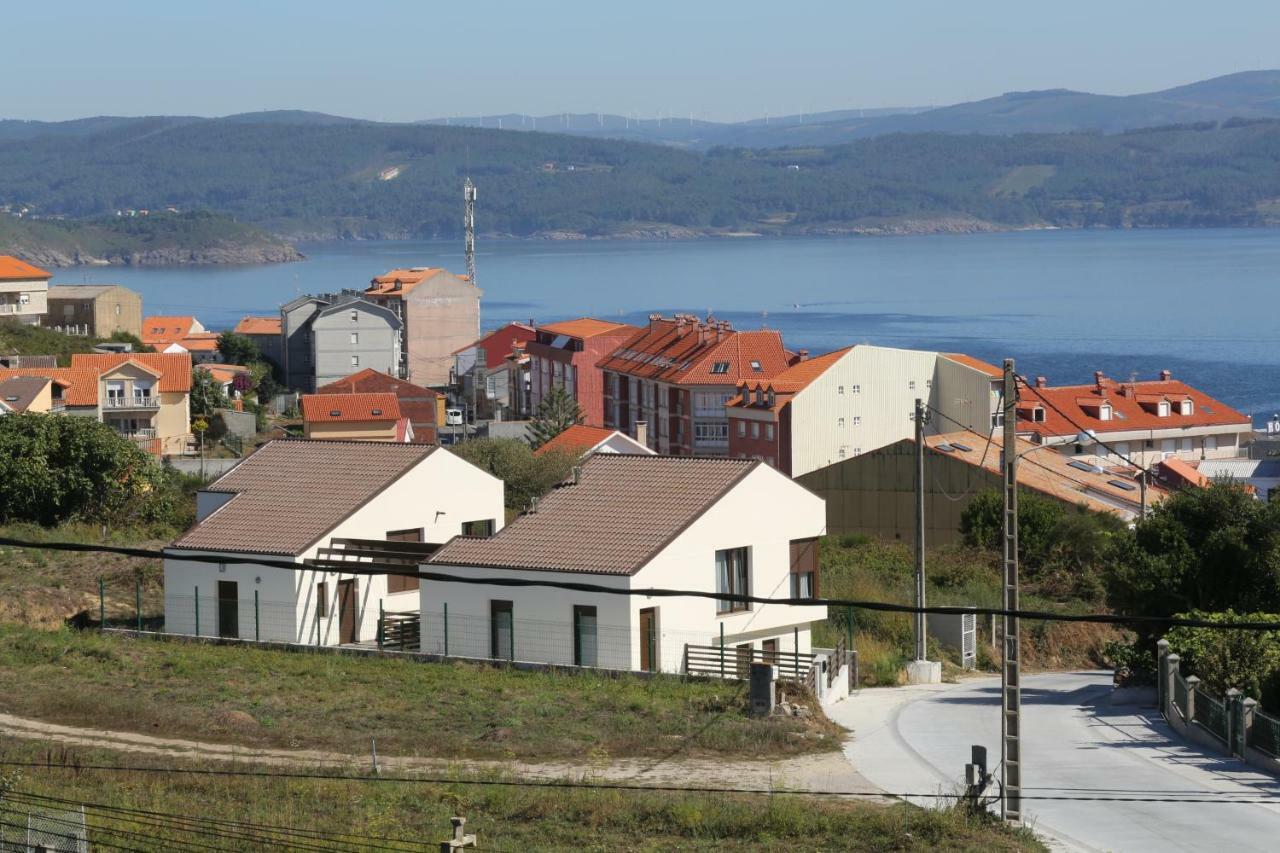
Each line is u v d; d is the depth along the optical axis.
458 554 56.31
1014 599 34.72
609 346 185.50
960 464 98.56
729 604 57.03
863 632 66.19
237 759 39.94
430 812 35.03
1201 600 56.00
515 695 48.41
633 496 57.94
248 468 65.06
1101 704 53.47
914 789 38.91
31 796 32.62
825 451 137.12
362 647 57.81
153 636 58.53
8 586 65.50
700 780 39.19
